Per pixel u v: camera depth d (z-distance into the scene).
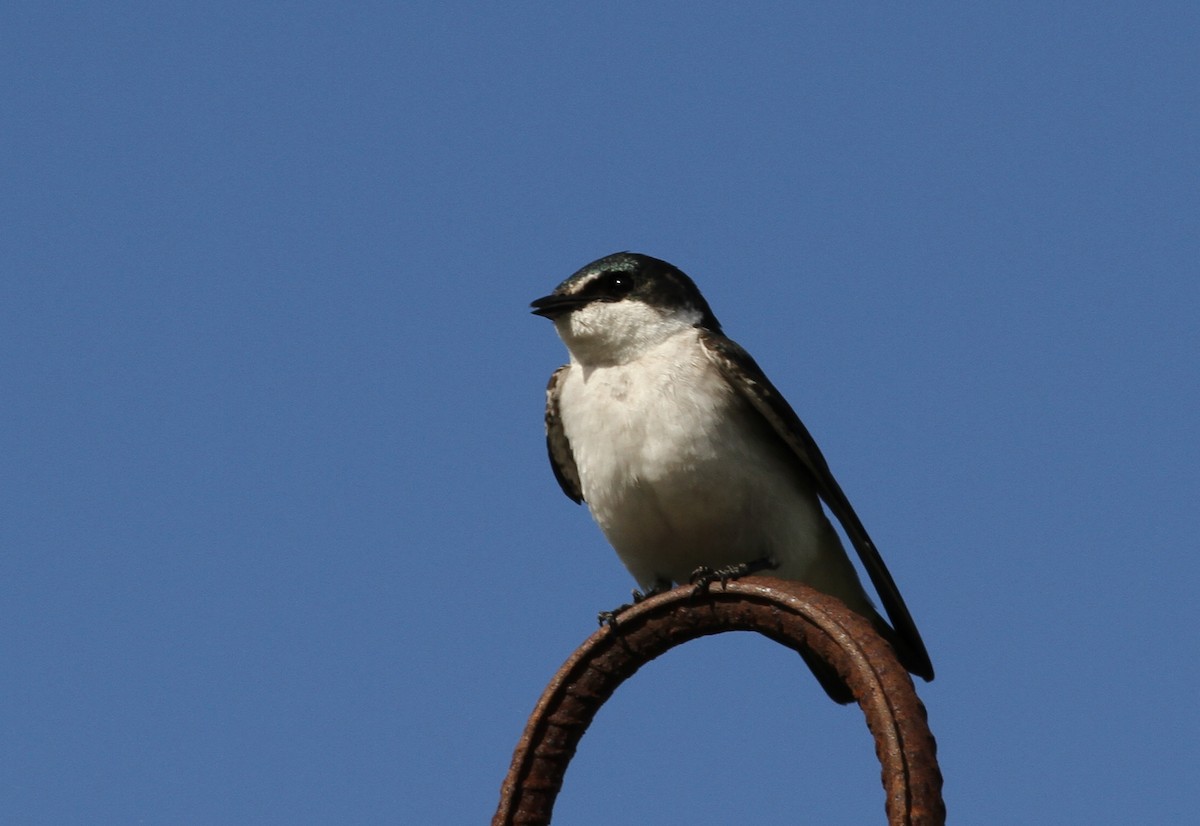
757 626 7.53
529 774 7.92
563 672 7.99
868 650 6.96
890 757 6.61
